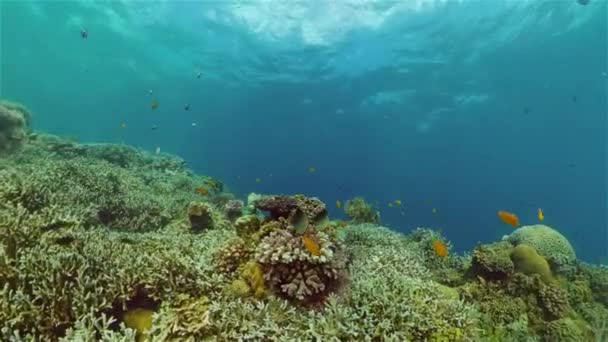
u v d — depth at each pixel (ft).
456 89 121.49
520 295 22.38
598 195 191.42
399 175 229.25
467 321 14.83
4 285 12.36
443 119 148.05
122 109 230.07
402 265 20.81
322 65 120.37
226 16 95.50
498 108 133.69
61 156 41.32
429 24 90.43
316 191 240.53
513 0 78.89
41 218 16.75
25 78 197.77
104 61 142.10
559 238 27.63
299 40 105.29
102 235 17.72
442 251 17.31
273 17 94.68
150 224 26.81
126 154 48.88
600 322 21.63
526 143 166.20
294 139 217.56
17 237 14.89
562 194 196.13
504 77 111.65
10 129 39.14
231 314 12.78
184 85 155.22
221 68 130.93
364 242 26.23
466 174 209.67
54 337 11.77
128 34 112.37
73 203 22.41
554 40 91.97
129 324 12.97
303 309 13.84
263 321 12.79
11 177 21.18
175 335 12.32
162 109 199.31
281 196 19.62
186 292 13.92
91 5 97.86
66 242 15.89
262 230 16.72
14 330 11.16
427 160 206.49
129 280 13.57
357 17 91.35
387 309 13.89
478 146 176.04
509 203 203.31
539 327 20.83
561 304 21.97
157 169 49.80
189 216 24.84
